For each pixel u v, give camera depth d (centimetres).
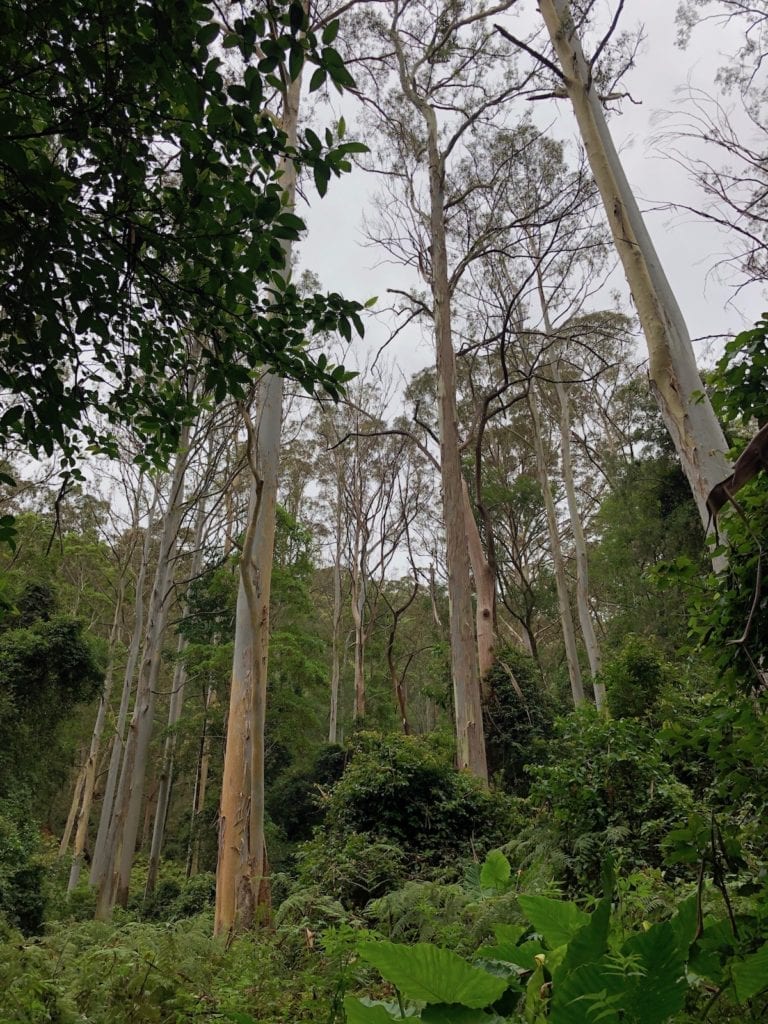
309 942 348
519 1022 118
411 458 2288
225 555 1506
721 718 216
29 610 1463
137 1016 320
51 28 233
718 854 172
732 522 247
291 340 325
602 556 2006
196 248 279
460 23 1441
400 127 1595
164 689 2445
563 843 549
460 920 301
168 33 221
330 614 2886
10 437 325
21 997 291
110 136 256
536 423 1997
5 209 243
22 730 1294
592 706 690
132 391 365
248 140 252
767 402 332
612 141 673
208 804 1811
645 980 96
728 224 691
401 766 855
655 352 560
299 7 224
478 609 1472
